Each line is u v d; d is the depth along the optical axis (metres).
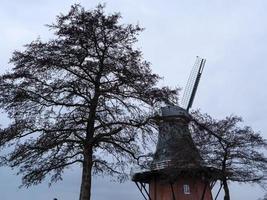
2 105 18.83
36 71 19.58
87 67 19.88
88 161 18.98
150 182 40.84
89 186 18.47
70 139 19.48
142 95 19.83
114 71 19.98
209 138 30.89
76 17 20.25
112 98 20.08
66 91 19.58
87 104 20.02
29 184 19.62
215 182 35.94
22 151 18.75
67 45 19.92
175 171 31.62
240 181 30.89
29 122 19.06
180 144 30.44
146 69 20.61
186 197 37.94
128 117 20.02
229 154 29.80
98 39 20.08
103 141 19.72
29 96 18.83
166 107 21.00
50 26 20.30
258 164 30.44
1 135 18.47
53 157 19.56
